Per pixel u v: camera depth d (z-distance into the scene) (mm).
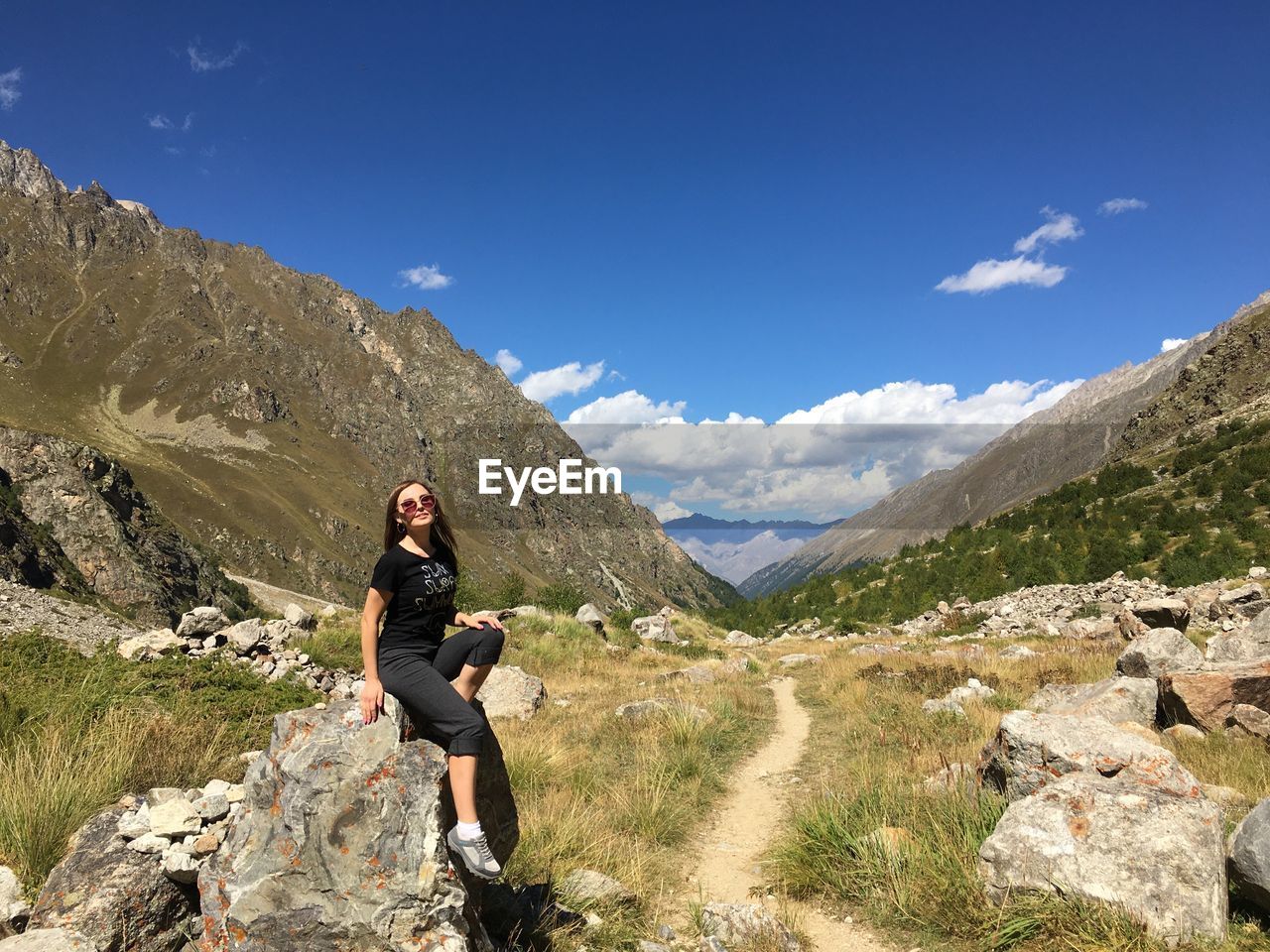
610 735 11297
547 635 22172
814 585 92438
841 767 9453
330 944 3203
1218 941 4270
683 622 41875
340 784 3391
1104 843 4766
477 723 3604
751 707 14562
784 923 5113
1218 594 26203
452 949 3146
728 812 8195
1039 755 5945
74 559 97562
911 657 20391
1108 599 34156
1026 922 4543
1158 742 8312
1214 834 4715
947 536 93938
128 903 3896
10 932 3916
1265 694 8680
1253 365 124500
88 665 9742
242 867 3408
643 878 5992
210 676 10539
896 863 5508
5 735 6480
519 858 5719
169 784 6102
